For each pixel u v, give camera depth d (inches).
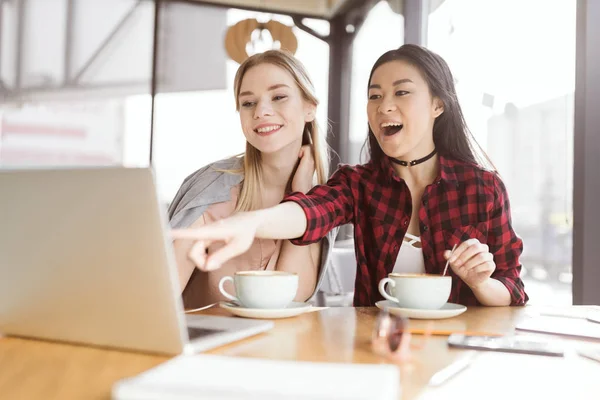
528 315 42.4
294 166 61.6
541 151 87.4
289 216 47.6
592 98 66.2
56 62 164.4
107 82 166.1
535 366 26.0
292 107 58.4
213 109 168.1
